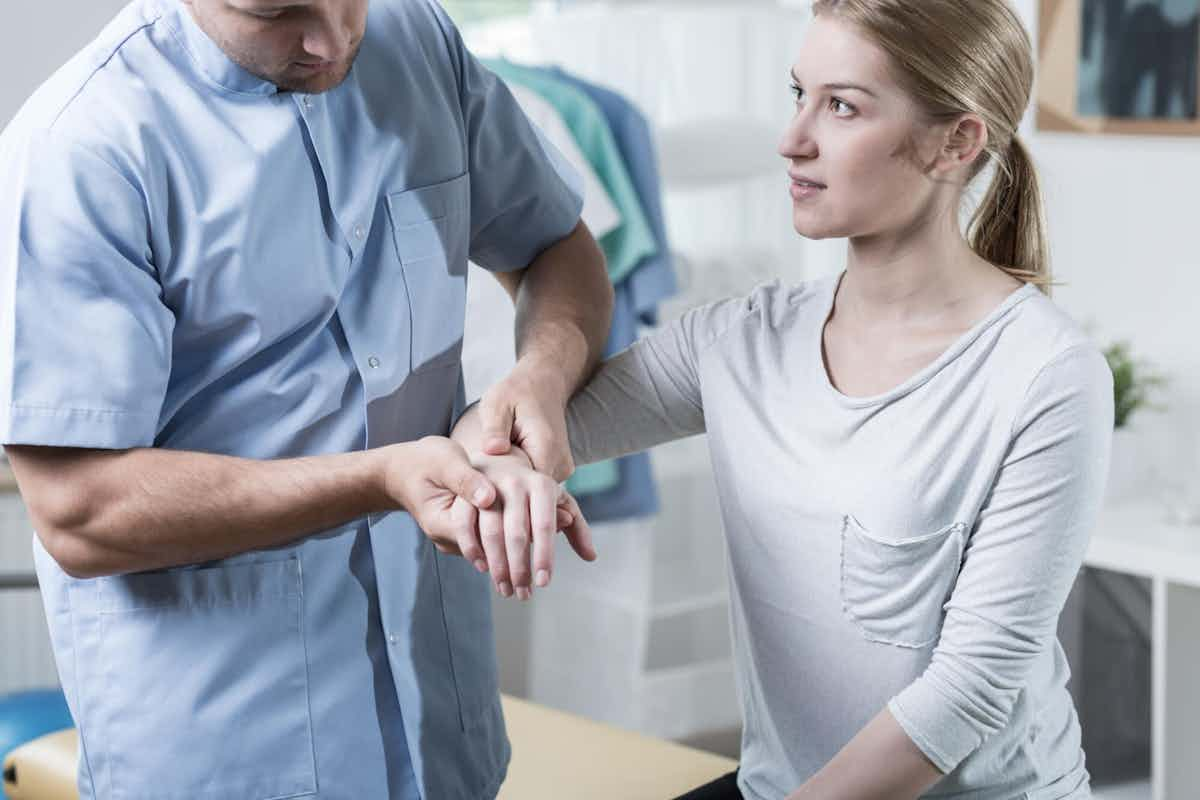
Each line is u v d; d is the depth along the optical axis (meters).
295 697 1.30
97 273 1.16
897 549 1.23
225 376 1.28
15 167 1.17
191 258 1.22
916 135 1.22
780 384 1.33
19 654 3.53
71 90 1.19
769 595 1.33
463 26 3.89
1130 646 3.06
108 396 1.16
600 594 3.27
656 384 1.44
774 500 1.30
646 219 3.00
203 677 1.27
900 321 1.27
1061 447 1.18
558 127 2.90
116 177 1.17
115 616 1.27
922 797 1.27
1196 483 2.92
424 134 1.37
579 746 2.16
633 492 3.09
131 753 1.28
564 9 3.44
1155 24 3.04
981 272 1.28
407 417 1.38
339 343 1.32
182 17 1.23
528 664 3.52
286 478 1.17
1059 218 3.26
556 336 1.44
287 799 1.30
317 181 1.29
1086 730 3.04
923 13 1.20
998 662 1.19
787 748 1.35
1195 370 3.07
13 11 1.73
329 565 1.31
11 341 1.15
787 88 3.26
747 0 3.22
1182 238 3.06
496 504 1.15
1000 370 1.21
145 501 1.17
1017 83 1.25
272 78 1.21
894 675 1.26
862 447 1.26
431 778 1.38
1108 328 3.21
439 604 1.40
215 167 1.22
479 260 1.59
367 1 1.23
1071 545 1.20
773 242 3.28
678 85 3.22
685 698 3.25
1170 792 2.76
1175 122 3.03
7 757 2.33
